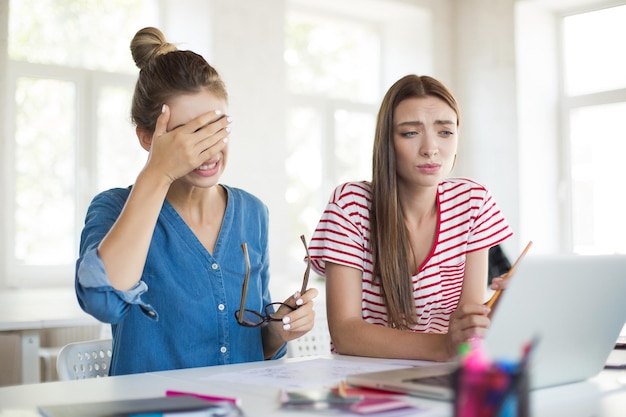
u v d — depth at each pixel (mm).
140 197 1261
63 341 3742
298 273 5012
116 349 1463
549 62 5074
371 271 1625
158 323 1452
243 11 4398
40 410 917
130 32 4414
